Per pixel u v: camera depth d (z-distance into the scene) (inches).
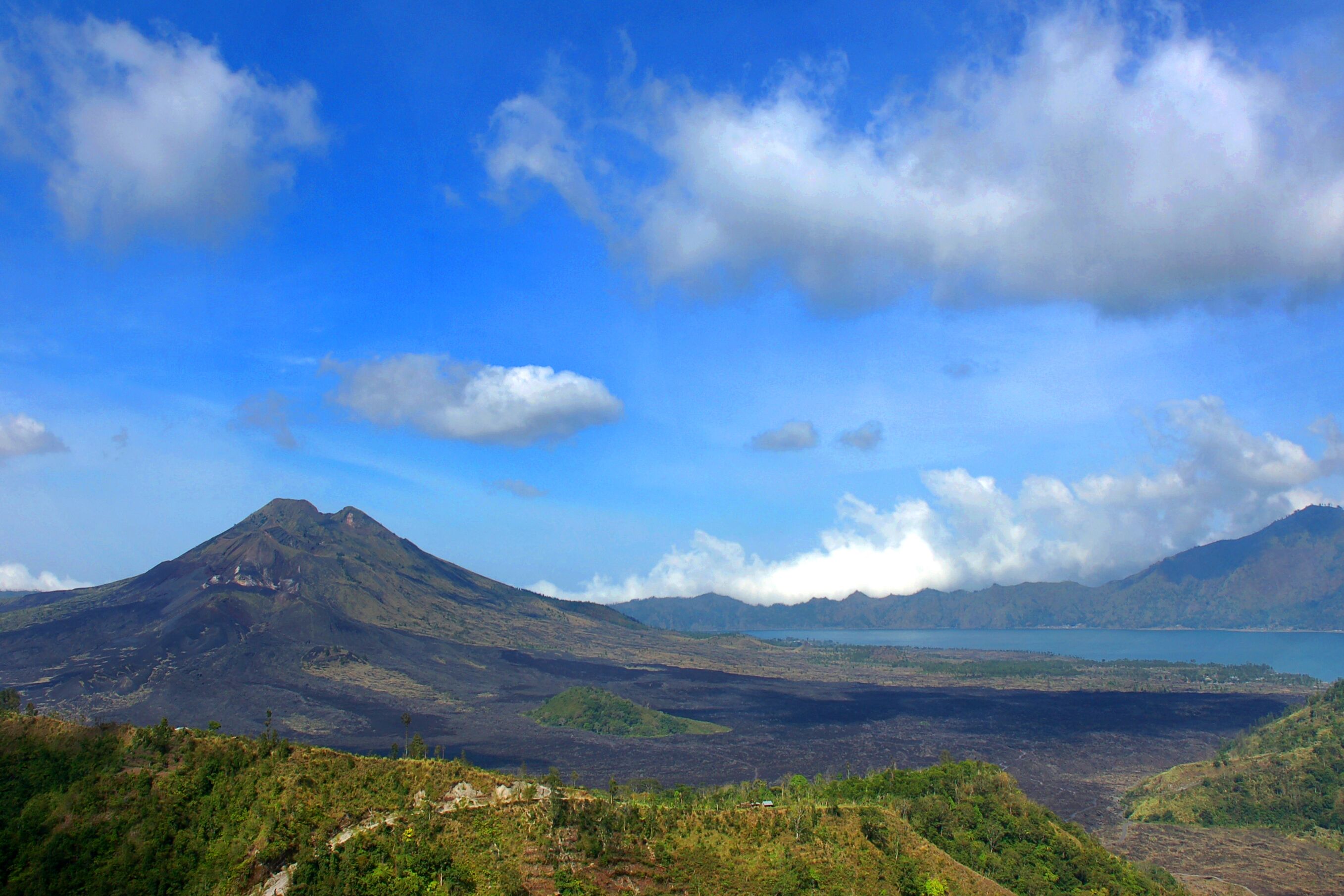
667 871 4077.3
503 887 3622.0
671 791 7421.3
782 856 4431.6
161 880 3622.0
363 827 3860.7
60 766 4072.3
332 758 4234.7
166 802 3934.5
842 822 4926.2
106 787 3971.5
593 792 5187.0
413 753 4790.8
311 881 3540.8
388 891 3531.0
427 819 3912.4
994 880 5403.5
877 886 4411.9
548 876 3754.9
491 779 4269.2
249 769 4084.6
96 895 3563.0
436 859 3703.3
